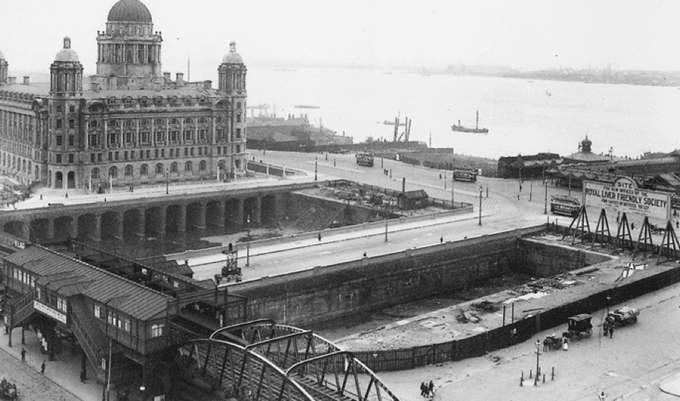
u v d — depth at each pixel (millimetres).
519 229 173125
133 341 87750
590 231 170000
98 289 95625
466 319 116500
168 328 87750
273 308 129250
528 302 124938
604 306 127125
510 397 91750
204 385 86625
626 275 139375
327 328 133500
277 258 146500
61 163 198000
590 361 104062
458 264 160000
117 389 91750
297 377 83000
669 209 152000
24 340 109312
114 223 186375
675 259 153375
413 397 91062
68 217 176125
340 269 139250
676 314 124375
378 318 140750
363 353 99750
